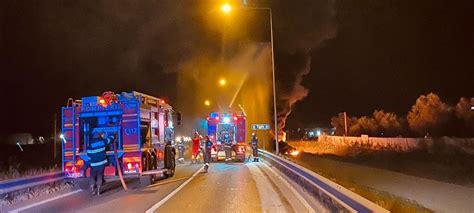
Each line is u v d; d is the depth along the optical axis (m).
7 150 33.66
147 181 14.86
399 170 22.42
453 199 13.16
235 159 27.94
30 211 10.27
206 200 11.62
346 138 49.16
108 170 14.23
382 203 9.88
